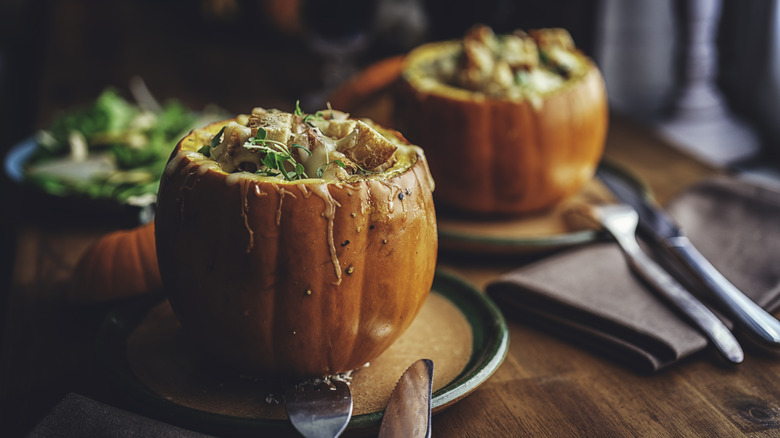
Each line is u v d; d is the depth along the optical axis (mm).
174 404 543
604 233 719
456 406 576
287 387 572
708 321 612
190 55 1236
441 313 640
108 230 749
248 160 545
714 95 1184
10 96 1622
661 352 601
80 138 815
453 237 708
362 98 879
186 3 1476
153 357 594
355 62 1184
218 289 543
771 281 655
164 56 1229
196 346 605
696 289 655
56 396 579
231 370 585
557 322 633
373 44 1233
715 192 745
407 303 564
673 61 1226
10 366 601
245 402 559
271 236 531
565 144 750
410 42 1223
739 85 1215
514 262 722
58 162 794
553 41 818
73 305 641
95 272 638
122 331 614
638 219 725
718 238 707
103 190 757
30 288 675
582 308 624
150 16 1449
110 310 647
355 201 534
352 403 545
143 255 639
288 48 1285
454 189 760
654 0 1206
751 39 1179
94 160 799
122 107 850
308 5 1050
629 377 601
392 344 592
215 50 1264
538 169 748
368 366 588
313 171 545
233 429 532
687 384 595
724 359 599
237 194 531
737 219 721
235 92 1081
